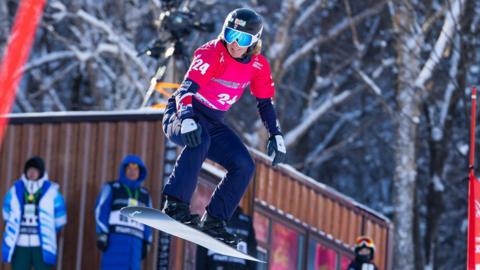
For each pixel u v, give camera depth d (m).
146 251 22.16
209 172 23.44
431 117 43.78
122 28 44.66
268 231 25.94
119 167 23.61
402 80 37.25
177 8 26.16
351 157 53.22
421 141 47.69
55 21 41.19
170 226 12.52
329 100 42.97
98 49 40.44
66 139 23.75
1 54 41.69
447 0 36.47
